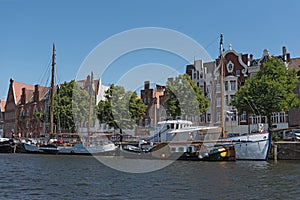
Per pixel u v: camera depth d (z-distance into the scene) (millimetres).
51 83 70875
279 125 62344
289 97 48062
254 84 50219
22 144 67250
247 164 37125
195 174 29203
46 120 76188
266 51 67312
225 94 68312
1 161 45688
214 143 42688
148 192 21219
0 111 114625
